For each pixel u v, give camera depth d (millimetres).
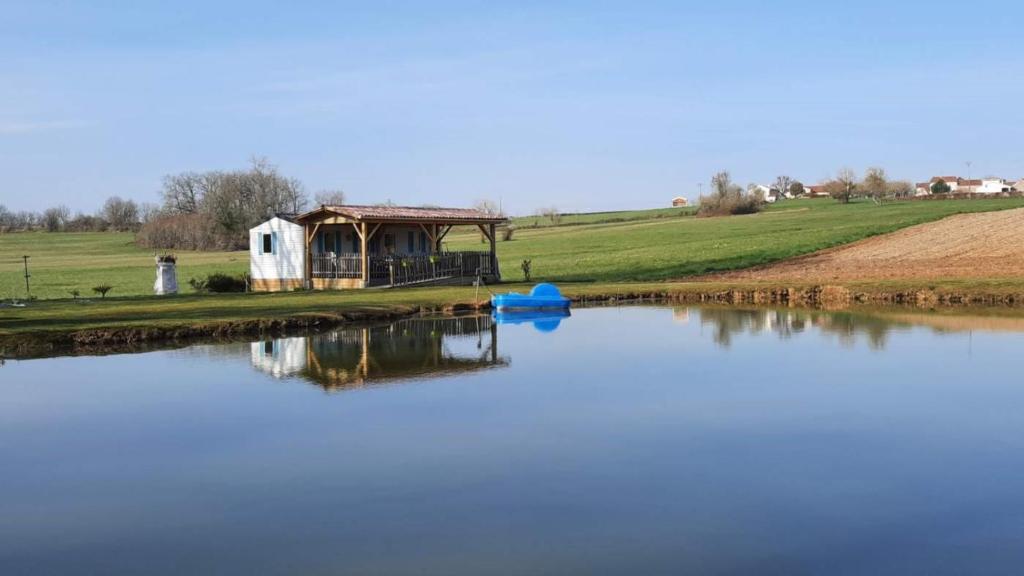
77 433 14281
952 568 8711
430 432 14070
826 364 20453
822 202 143750
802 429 14250
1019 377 18625
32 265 78562
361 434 13969
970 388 17500
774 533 9680
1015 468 12055
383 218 39750
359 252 43125
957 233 62938
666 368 20031
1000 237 58281
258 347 23328
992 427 14328
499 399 16609
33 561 9094
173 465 12430
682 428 14328
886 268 46906
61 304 32875
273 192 109688
